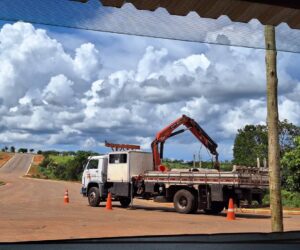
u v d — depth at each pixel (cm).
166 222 1521
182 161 2542
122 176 2189
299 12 228
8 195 3453
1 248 242
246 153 3600
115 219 1596
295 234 262
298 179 2448
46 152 13725
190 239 251
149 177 2078
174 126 2269
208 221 1603
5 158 14362
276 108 874
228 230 1298
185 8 220
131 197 2147
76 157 8081
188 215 1856
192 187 1930
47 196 3366
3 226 1296
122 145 2227
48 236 1091
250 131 3672
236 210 2125
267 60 869
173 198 1980
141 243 244
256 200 1881
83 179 2384
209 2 217
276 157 874
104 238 260
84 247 240
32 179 8225
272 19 233
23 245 247
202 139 2286
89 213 1866
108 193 2250
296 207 2273
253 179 1850
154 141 2239
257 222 1598
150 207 2328
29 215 1702
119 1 199
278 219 866
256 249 227
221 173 1847
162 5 215
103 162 2284
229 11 226
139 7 211
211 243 240
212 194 1861
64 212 1888
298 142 2459
